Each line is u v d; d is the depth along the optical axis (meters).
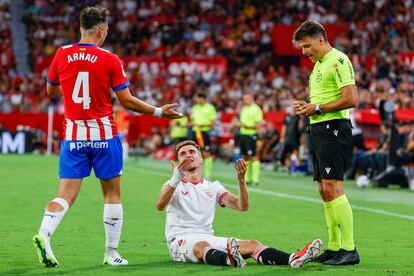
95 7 27.64
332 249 28.88
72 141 27.11
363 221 42.50
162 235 36.03
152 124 105.25
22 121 108.00
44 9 137.75
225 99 108.69
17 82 120.81
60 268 26.69
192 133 72.75
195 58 119.00
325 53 29.02
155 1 135.88
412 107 82.56
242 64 124.06
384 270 27.08
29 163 82.62
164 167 83.31
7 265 27.27
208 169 72.62
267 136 88.31
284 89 102.50
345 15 126.75
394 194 59.38
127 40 130.62
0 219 40.72
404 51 119.56
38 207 46.03
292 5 130.88
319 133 28.83
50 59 120.81
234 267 26.53
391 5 127.00
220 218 42.47
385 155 67.62
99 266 27.22
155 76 118.31
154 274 25.55
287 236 36.31
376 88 94.62
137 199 51.59
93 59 27.03
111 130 27.39
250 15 131.38
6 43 133.50
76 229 37.25
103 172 27.42
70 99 27.11
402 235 37.16
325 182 28.80
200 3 134.88
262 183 68.62
